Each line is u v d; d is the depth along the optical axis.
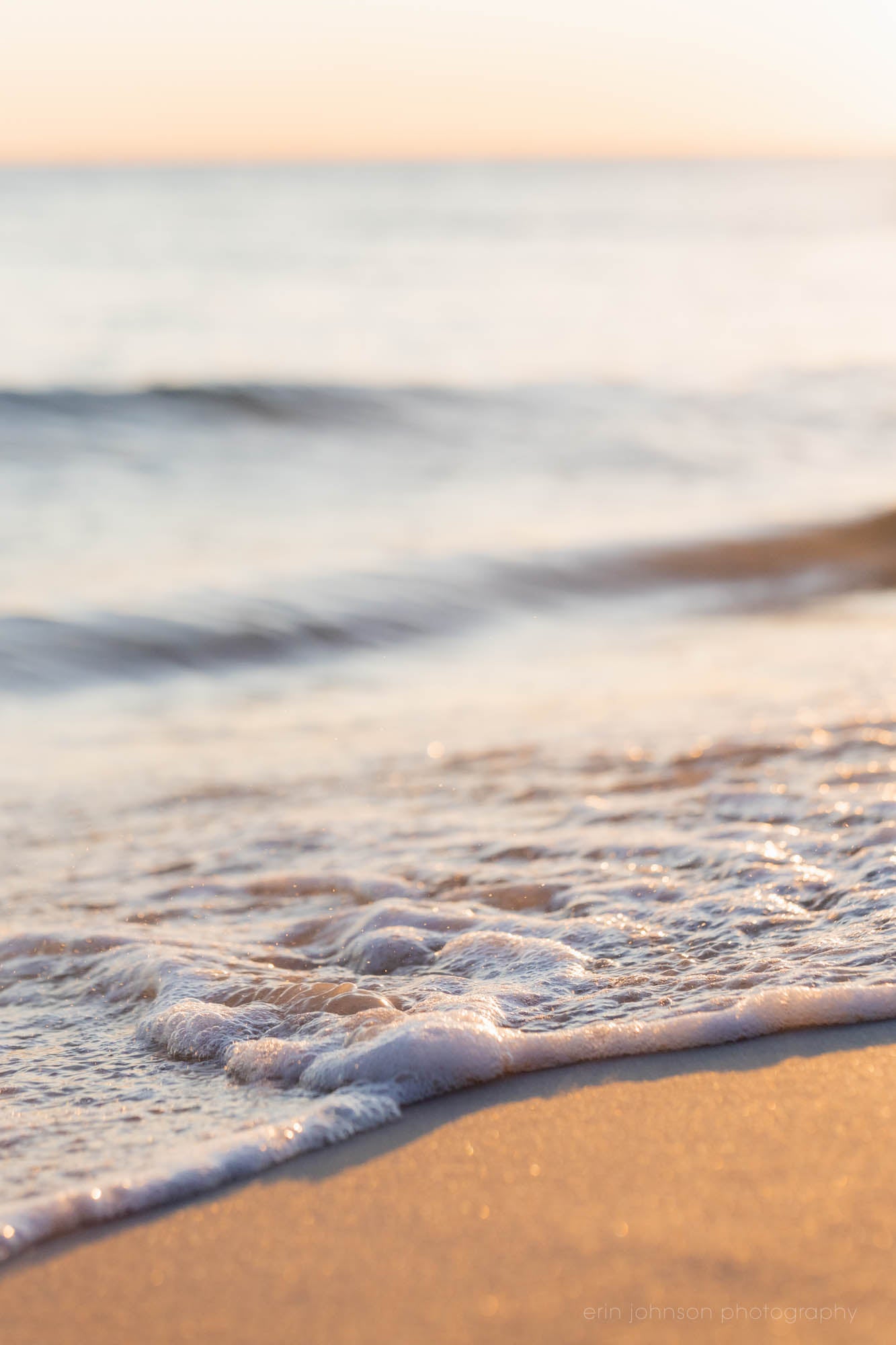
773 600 5.10
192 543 5.57
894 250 26.52
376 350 12.03
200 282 16.75
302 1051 1.89
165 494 6.57
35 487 6.52
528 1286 1.63
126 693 3.66
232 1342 1.61
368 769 2.67
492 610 4.76
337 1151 1.76
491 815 2.43
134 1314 1.63
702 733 2.76
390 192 56.59
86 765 2.81
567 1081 1.83
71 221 28.86
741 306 16.67
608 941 2.05
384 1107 1.80
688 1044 1.87
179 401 7.93
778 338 13.77
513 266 20.92
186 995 1.99
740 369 11.18
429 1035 1.86
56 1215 1.70
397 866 2.27
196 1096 1.85
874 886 2.13
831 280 20.41
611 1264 1.64
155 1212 1.71
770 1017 1.90
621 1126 1.78
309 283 17.17
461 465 7.55
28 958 2.10
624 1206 1.69
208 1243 1.68
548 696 3.39
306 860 2.31
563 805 2.44
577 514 6.45
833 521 6.07
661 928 2.08
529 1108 1.80
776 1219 1.67
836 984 1.94
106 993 2.04
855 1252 1.64
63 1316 1.63
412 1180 1.73
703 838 2.29
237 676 3.89
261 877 2.26
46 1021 1.98
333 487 6.92
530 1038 1.87
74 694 3.64
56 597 4.54
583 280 19.12
